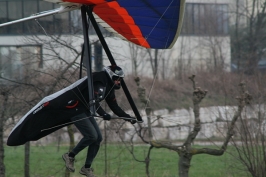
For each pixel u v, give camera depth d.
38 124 28.34
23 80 45.53
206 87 88.31
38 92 43.28
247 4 132.00
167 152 70.88
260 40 121.56
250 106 43.19
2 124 41.94
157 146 42.38
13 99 42.94
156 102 94.06
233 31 137.62
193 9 140.38
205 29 136.00
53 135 62.25
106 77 28.06
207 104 76.88
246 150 43.12
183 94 98.25
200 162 63.66
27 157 46.94
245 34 131.62
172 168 57.69
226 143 40.62
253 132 42.56
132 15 29.08
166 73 107.06
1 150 42.78
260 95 45.38
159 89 97.00
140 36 31.84
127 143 52.81
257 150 42.53
